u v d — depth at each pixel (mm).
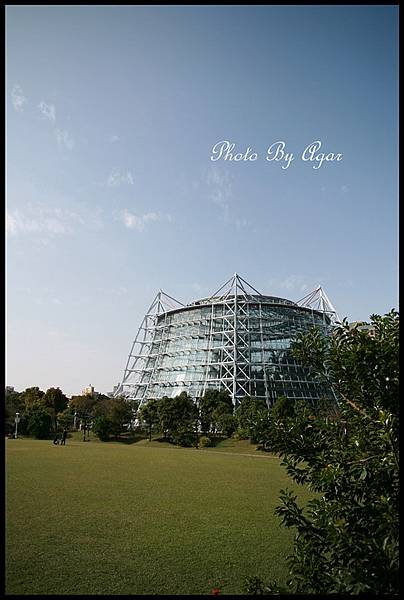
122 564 15047
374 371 7480
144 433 96062
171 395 128250
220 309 141625
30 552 15820
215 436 87125
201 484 32625
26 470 35812
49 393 120000
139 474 36688
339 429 8289
